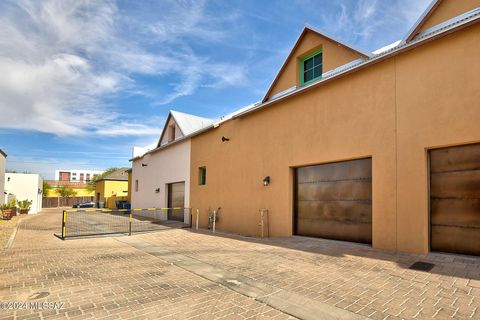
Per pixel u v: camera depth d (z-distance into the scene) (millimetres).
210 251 7590
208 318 3623
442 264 5324
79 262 6590
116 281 5141
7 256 7270
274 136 10125
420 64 6418
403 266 5398
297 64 10477
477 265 5129
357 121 7555
